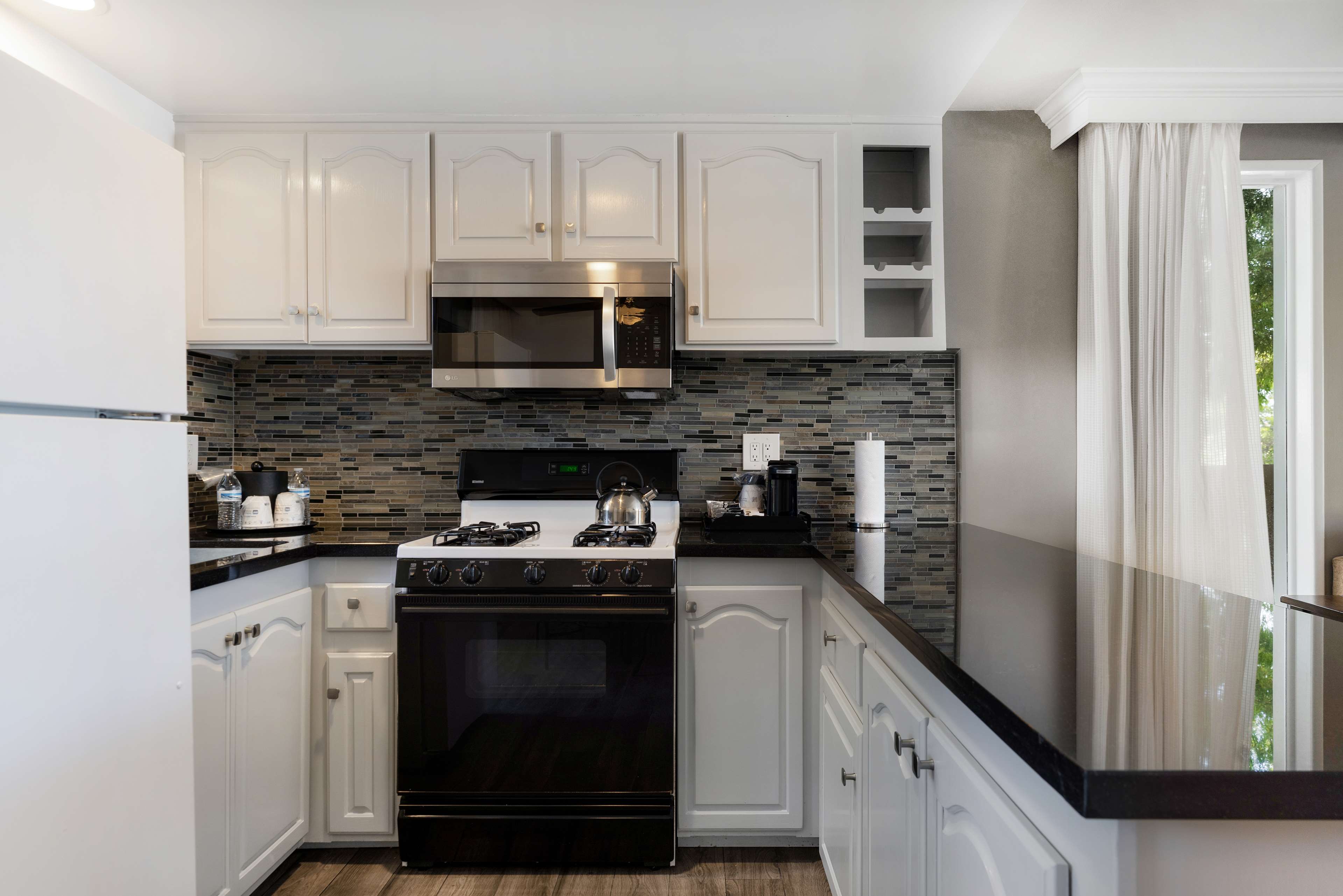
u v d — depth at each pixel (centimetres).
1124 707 69
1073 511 235
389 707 192
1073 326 234
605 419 243
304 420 244
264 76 196
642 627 184
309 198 216
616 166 216
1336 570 223
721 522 219
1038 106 230
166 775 101
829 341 217
